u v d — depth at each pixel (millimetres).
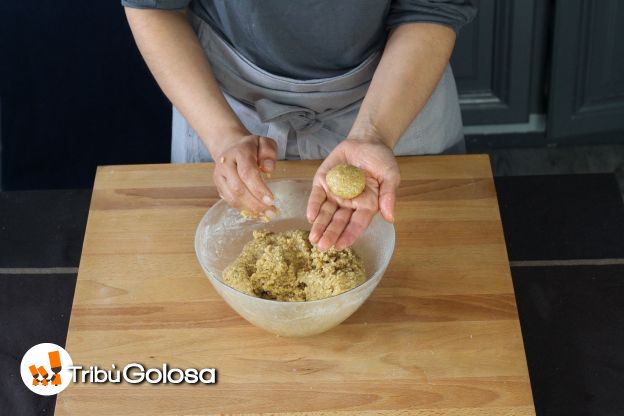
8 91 2432
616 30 2398
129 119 2494
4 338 1311
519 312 1314
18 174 2447
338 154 1247
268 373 1126
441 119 1635
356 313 1203
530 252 1423
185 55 1412
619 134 2660
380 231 1212
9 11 2367
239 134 1330
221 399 1096
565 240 1439
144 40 1424
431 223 1347
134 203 1410
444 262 1276
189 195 1423
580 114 2582
